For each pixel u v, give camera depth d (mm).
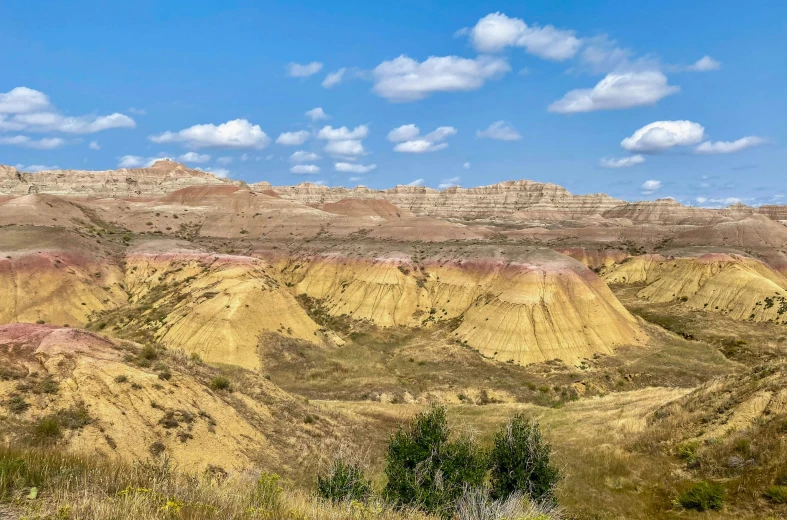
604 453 28453
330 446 30219
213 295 67625
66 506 9125
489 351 71125
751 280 100250
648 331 82938
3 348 25391
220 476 22594
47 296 75438
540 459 20766
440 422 19891
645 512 21484
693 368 67750
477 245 100438
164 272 88000
